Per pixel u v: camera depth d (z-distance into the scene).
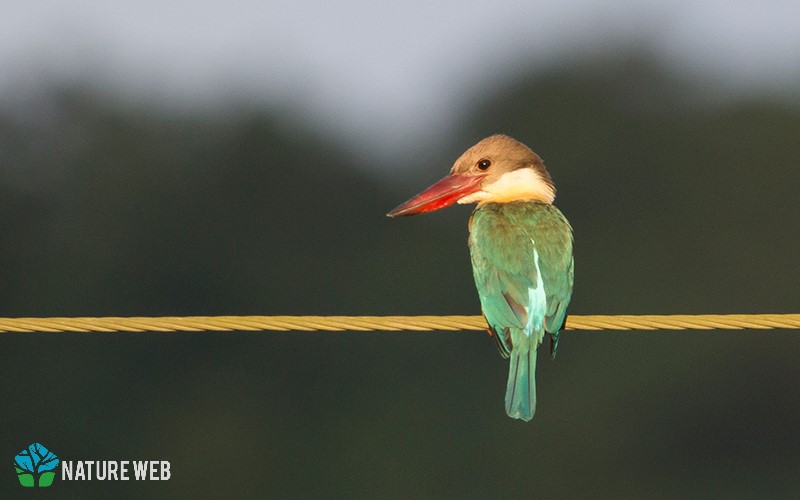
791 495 22.78
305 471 22.45
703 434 23.05
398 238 24.84
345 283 24.70
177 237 24.75
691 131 25.95
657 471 22.88
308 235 25.06
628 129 26.11
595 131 26.05
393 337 22.69
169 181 25.00
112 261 24.55
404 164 26.52
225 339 22.86
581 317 8.45
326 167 25.55
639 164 25.77
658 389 22.98
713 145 25.78
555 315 8.45
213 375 22.81
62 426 22.50
